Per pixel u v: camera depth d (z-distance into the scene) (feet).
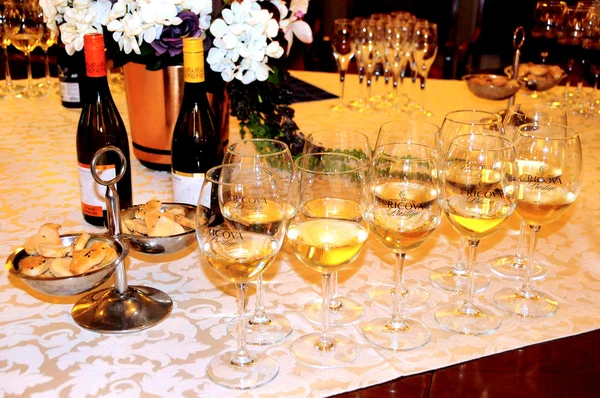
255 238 3.34
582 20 8.29
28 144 6.66
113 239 3.78
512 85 7.26
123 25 4.64
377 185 3.55
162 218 3.97
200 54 4.16
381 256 4.75
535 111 5.29
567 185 3.94
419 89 8.80
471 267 3.96
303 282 4.35
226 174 3.59
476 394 3.28
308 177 3.49
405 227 3.42
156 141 5.83
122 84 8.39
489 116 5.12
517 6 11.31
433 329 3.85
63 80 7.74
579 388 3.34
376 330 3.78
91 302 3.96
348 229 3.39
